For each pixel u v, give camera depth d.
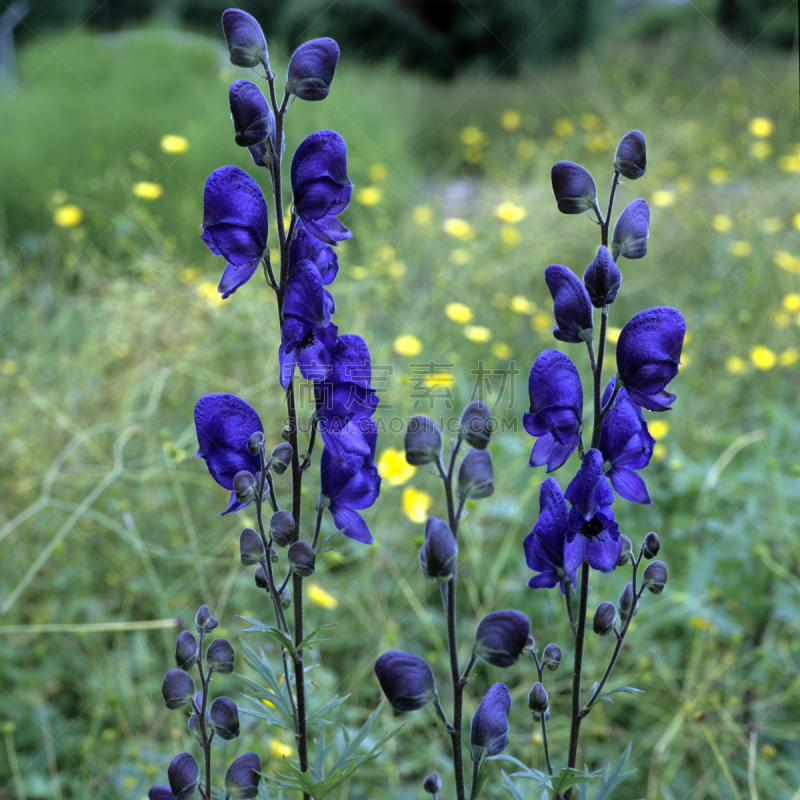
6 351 7.04
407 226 9.34
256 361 6.38
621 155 2.03
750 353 6.87
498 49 24.45
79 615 4.80
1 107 12.45
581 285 2.06
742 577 4.57
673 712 4.11
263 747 3.72
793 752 3.97
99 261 8.20
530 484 4.77
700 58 20.81
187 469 5.45
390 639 4.07
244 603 4.73
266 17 27.39
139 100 13.60
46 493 4.65
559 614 4.43
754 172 12.09
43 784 3.85
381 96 16.20
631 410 2.13
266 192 10.94
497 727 2.07
